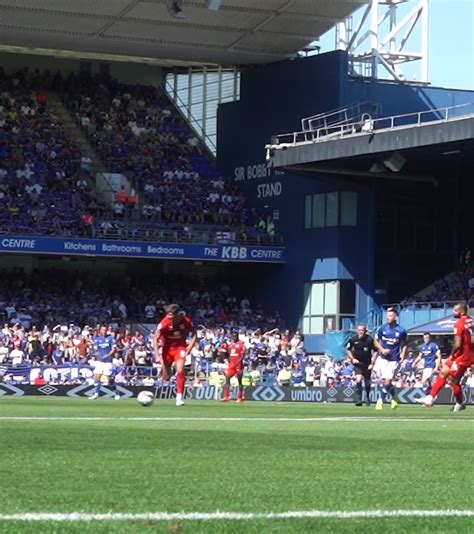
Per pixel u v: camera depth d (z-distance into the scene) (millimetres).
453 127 45219
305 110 55531
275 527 6086
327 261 54156
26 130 56156
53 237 51188
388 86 54844
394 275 54844
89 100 59594
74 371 41094
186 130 61469
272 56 57094
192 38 55562
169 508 6715
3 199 52031
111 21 53219
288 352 51219
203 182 58344
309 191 55312
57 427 14211
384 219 54750
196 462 9523
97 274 56312
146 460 9570
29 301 51156
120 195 54500
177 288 56250
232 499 7199
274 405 30391
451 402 38062
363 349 31078
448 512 6781
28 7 51406
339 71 53875
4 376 40875
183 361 24875
